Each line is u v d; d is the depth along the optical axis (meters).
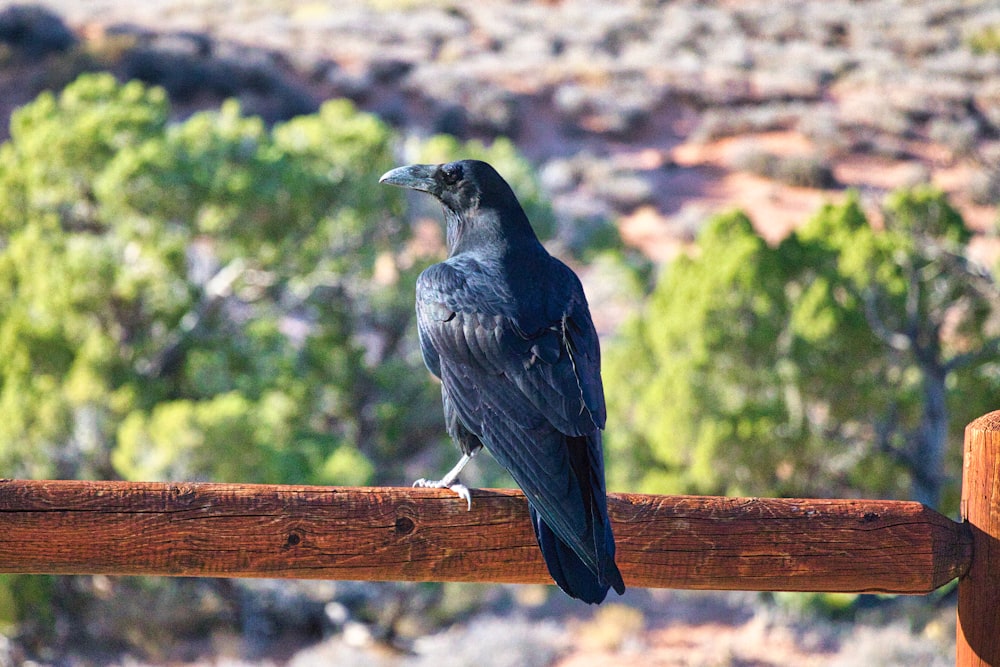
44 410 15.84
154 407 16.67
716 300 14.95
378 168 18.78
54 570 3.71
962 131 28.17
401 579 3.93
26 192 18.67
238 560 3.76
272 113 51.12
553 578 3.66
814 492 15.23
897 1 73.75
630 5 75.94
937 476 14.73
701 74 59.00
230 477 14.82
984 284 15.24
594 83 57.56
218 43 57.34
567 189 46.09
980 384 15.25
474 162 5.37
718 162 49.88
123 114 18.59
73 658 18.14
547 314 4.69
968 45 61.94
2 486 3.62
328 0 74.38
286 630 19.91
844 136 50.66
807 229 16.08
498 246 5.16
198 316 18.22
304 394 17.92
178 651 18.81
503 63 59.84
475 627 19.86
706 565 3.95
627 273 29.95
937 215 15.84
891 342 14.42
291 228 18.06
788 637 19.50
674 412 14.91
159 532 3.70
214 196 17.23
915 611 19.25
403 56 60.41
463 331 4.65
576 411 4.25
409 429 19.22
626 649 19.47
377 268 19.91
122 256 17.77
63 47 54.53
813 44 66.88
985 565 3.95
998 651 3.92
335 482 15.59
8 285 17.77
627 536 3.93
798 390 14.42
